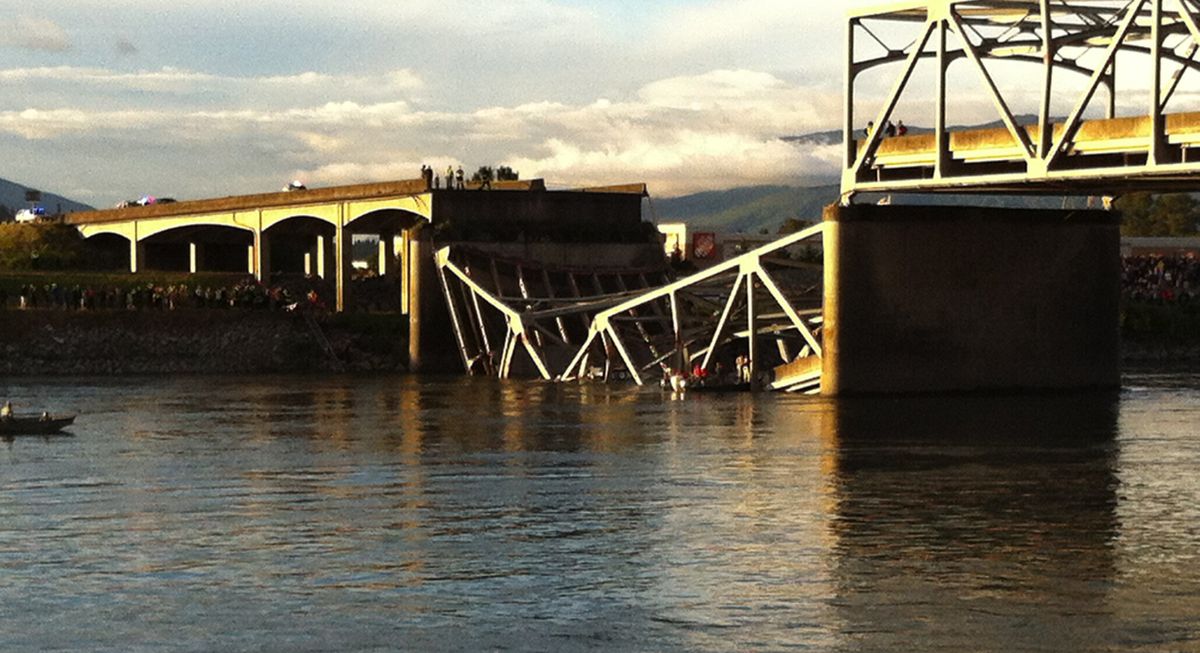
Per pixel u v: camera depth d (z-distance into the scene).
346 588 49.62
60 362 139.25
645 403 102.06
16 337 139.88
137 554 54.34
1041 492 65.25
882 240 102.25
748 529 57.97
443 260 137.50
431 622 45.91
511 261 136.88
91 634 44.84
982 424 88.06
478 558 53.53
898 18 102.62
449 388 118.62
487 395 111.19
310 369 143.00
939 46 97.38
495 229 142.75
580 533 57.44
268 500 64.69
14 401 108.12
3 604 47.81
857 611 46.75
